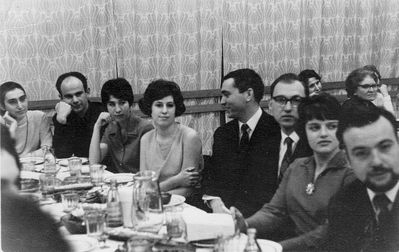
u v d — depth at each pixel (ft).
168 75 12.71
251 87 7.57
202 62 12.79
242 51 12.75
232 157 7.83
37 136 10.30
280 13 12.76
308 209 5.98
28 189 6.84
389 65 13.62
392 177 5.36
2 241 3.09
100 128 9.49
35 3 11.92
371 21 13.34
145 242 4.52
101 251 4.80
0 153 3.33
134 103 12.46
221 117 13.17
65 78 10.29
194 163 8.00
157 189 5.36
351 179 5.65
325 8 12.98
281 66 12.91
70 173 7.87
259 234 6.26
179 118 12.87
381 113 5.40
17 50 11.95
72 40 12.21
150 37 12.53
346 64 13.37
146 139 8.28
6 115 9.65
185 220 4.99
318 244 5.76
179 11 12.57
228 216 5.14
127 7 12.34
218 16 12.70
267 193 7.27
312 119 5.94
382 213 5.40
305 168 6.16
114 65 12.48
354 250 5.52
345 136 5.51
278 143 7.33
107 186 7.17
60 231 3.32
